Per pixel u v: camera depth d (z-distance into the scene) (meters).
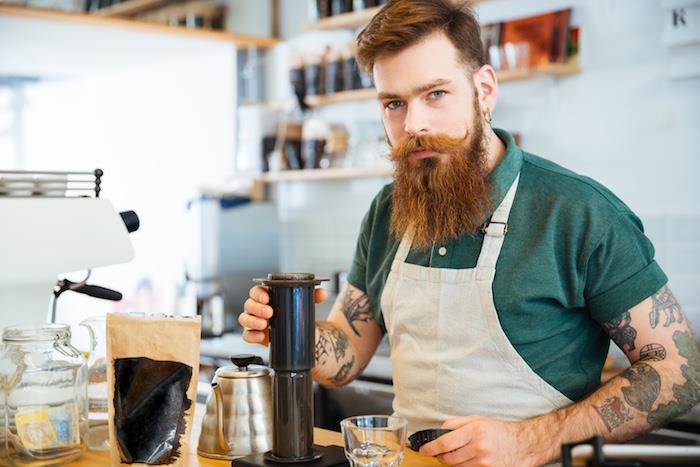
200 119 5.14
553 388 1.72
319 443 1.79
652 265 1.69
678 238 3.31
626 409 1.59
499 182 1.78
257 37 4.73
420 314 1.82
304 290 1.57
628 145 3.44
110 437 1.63
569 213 1.71
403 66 1.68
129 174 5.56
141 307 5.23
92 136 5.70
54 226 1.78
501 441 1.50
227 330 4.46
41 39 4.46
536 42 3.60
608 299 1.68
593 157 3.54
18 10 3.81
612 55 3.47
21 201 1.76
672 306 1.68
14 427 1.63
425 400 1.82
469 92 1.72
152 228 5.41
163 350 1.61
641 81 3.39
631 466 1.08
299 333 1.57
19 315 1.88
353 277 2.09
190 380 1.62
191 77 5.19
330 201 4.63
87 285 1.94
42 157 5.66
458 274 1.77
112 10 4.07
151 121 5.44
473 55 1.73
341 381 2.00
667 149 3.33
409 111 1.70
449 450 1.48
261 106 4.76
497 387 1.74
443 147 1.69
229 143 4.97
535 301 1.71
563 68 3.52
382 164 4.14
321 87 4.45
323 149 4.50
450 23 1.69
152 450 1.60
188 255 4.55
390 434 1.43
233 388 1.68
